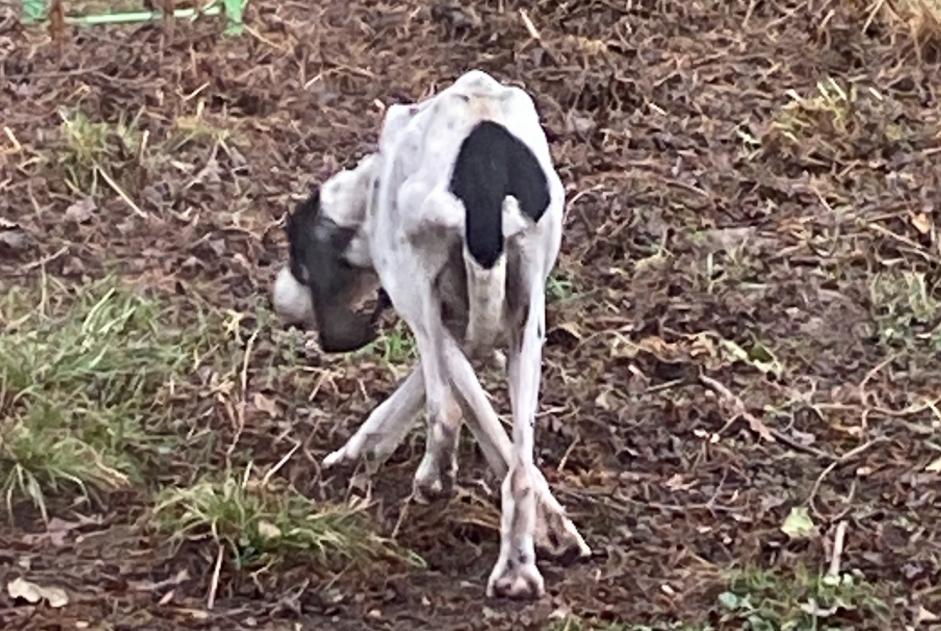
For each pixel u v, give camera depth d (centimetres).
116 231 1029
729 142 1184
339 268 769
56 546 747
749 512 791
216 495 755
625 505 792
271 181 1102
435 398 706
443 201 675
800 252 1045
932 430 865
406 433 803
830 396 901
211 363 891
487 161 680
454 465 761
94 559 738
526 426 695
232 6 1289
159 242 1020
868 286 1006
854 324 973
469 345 703
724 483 816
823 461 838
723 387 898
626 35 1312
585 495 797
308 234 770
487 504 779
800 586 725
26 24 1289
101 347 871
